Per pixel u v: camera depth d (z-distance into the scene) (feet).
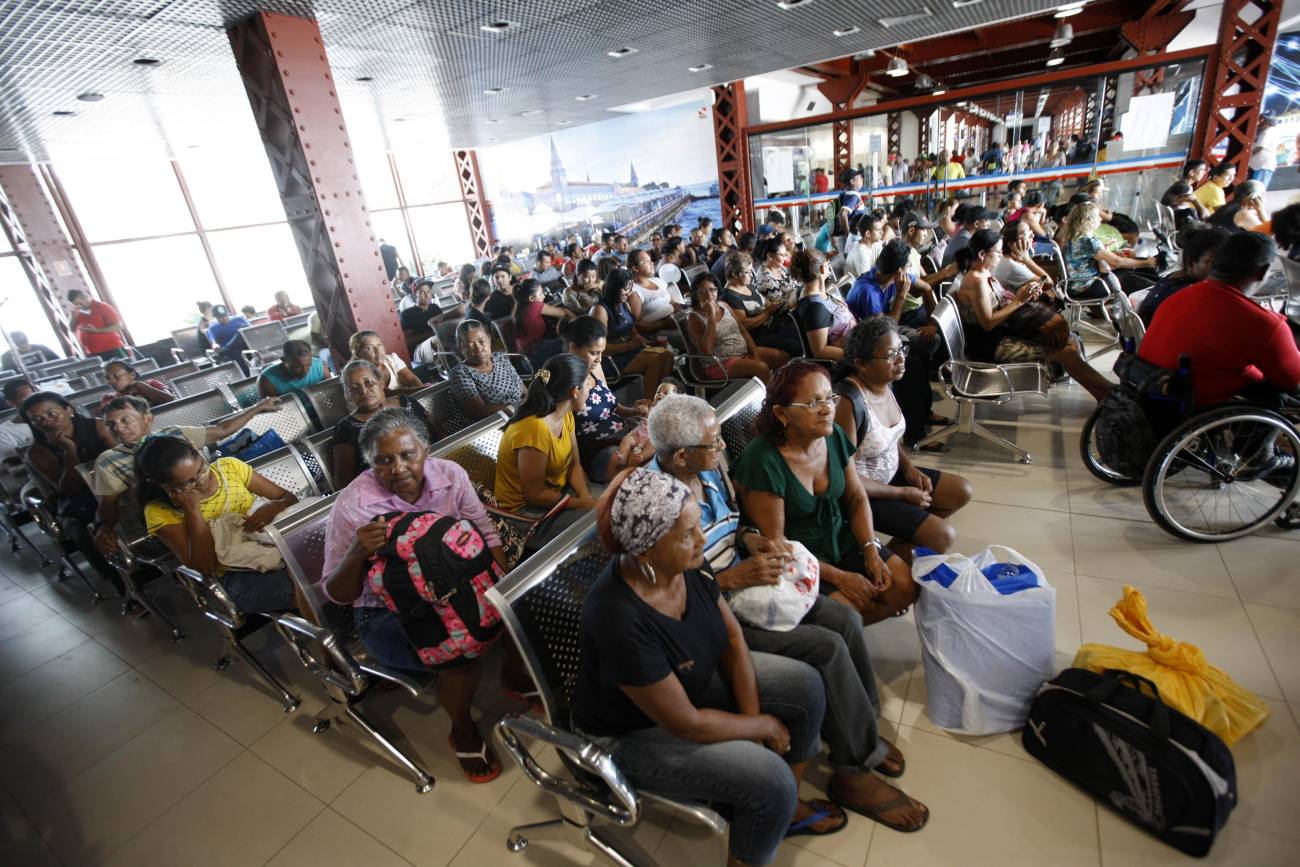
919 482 7.63
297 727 7.44
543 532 6.97
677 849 5.33
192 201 32.73
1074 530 8.88
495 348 17.01
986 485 10.44
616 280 15.17
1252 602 7.06
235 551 7.03
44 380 20.63
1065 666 6.46
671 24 16.43
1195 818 4.56
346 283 12.61
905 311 15.23
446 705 6.03
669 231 29.19
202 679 8.55
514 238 49.90
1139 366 8.34
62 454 10.26
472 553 5.34
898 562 6.37
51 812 6.70
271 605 6.81
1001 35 34.99
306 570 6.15
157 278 31.91
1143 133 23.72
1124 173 24.43
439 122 27.40
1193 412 7.98
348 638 6.52
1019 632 5.59
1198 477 9.80
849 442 6.44
